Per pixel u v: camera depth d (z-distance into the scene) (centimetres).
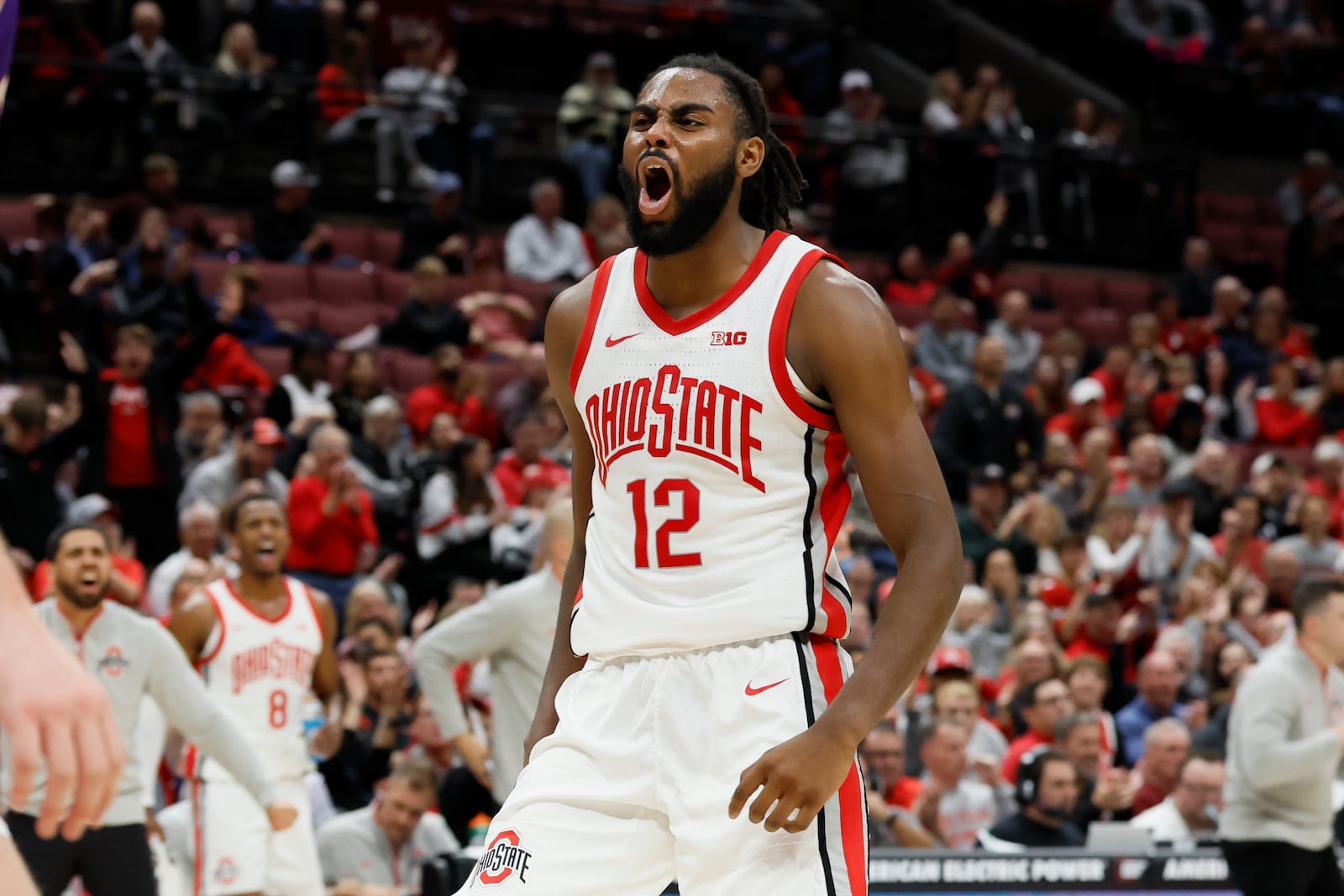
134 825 1110
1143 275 3403
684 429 564
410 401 2236
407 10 3416
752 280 571
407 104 2995
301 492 1873
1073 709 1648
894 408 555
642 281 593
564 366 615
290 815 1184
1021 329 2814
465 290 2694
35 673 263
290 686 1321
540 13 3697
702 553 563
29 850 1060
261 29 3078
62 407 2159
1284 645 1180
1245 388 2800
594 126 3091
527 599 1198
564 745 579
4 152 2700
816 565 565
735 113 577
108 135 2750
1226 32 4228
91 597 1110
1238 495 2450
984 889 1085
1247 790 1157
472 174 3023
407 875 1304
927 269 3189
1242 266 3391
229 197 2853
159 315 2202
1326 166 3594
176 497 2028
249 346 2389
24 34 2781
